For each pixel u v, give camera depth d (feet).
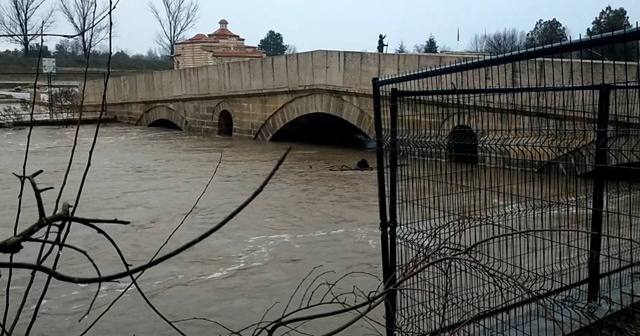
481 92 17.46
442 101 20.89
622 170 16.37
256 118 100.48
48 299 29.14
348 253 36.24
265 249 37.19
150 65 235.81
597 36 12.51
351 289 29.73
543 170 17.29
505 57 14.38
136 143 99.81
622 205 20.21
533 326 15.98
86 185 60.85
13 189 58.80
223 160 78.64
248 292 29.89
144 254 36.60
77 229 41.91
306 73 86.89
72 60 166.91
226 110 107.45
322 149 90.17
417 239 18.04
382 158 18.80
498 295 17.30
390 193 18.56
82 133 117.08
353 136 106.83
